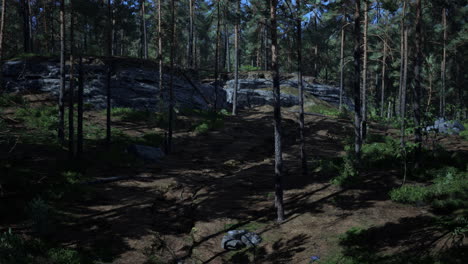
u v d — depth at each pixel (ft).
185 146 81.25
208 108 119.03
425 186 47.60
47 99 93.04
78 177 54.39
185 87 119.55
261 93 137.59
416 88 54.75
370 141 80.12
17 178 48.47
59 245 35.04
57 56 103.55
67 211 43.27
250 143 86.74
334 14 58.49
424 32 109.40
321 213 42.83
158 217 44.93
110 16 77.36
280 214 42.34
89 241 36.68
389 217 39.06
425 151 60.29
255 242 37.27
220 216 44.83
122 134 80.48
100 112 95.45
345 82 185.37
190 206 49.14
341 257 31.35
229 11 107.96
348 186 51.08
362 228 36.70
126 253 35.14
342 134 94.27
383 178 52.31
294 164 67.92
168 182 58.18
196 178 61.41
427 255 28.94
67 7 77.77
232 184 57.47
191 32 140.56
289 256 33.63
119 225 41.24
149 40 185.26
